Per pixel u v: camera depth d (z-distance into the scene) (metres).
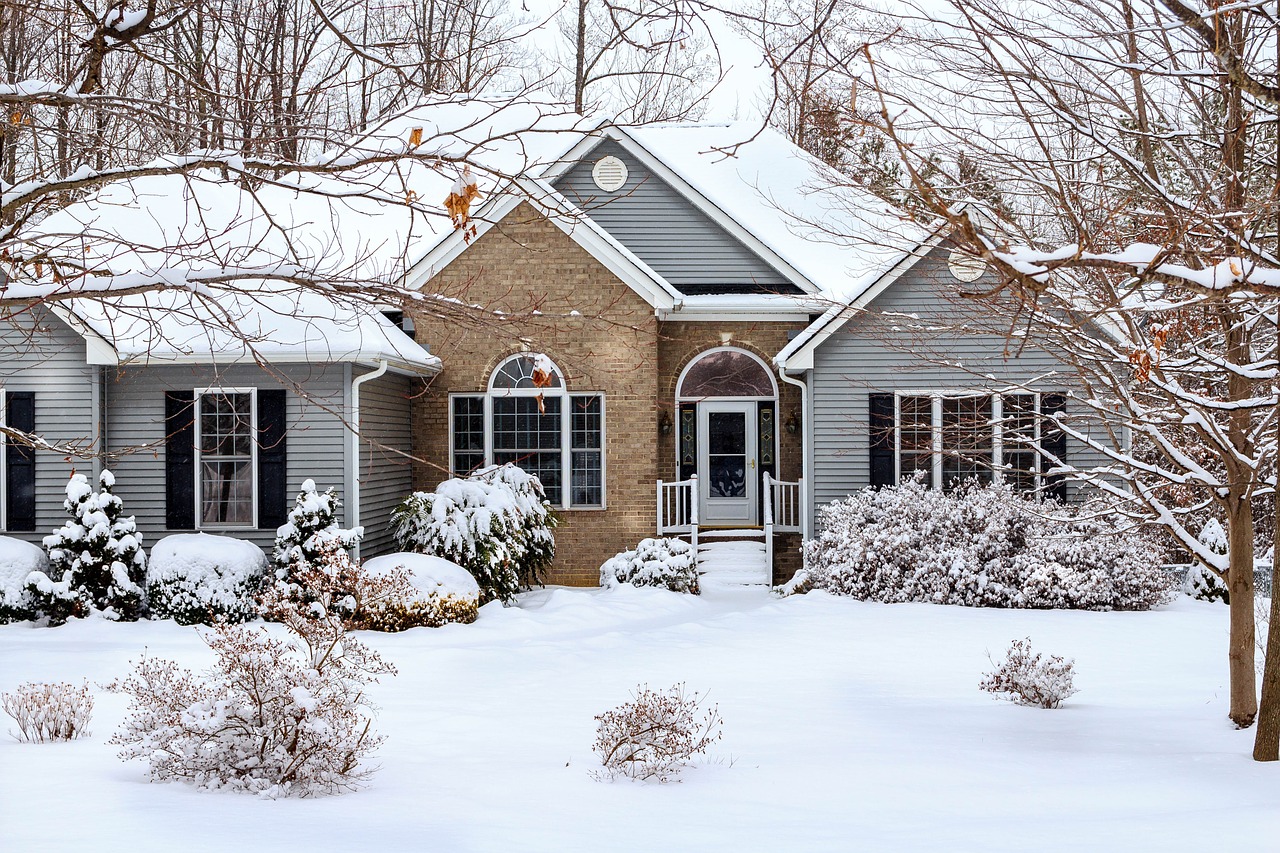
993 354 19.59
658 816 7.31
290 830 6.68
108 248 14.64
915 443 20.03
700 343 22.34
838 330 20.23
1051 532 18.64
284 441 18.48
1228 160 8.30
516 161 20.53
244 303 17.97
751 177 24.39
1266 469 10.18
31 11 6.50
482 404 21.45
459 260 20.62
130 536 17.47
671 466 22.41
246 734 8.05
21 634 16.09
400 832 6.71
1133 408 9.90
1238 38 7.99
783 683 12.73
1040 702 11.41
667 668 13.67
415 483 21.50
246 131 6.32
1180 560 20.89
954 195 10.26
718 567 21.48
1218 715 10.79
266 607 11.01
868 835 6.73
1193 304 8.10
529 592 20.59
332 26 5.89
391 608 16.56
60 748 9.36
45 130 6.47
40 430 18.16
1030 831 6.75
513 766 8.86
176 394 18.47
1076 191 9.12
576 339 20.94
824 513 20.08
